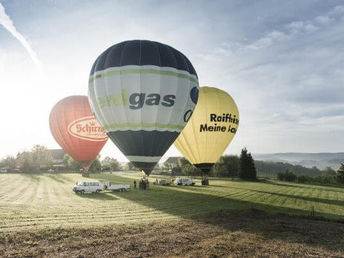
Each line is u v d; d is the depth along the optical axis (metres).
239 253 12.27
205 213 20.14
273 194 34.16
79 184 30.14
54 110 34.09
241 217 19.28
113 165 92.56
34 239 12.89
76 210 19.81
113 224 15.95
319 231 16.19
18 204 21.45
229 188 39.06
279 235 15.12
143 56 18.97
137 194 29.70
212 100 29.78
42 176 52.06
